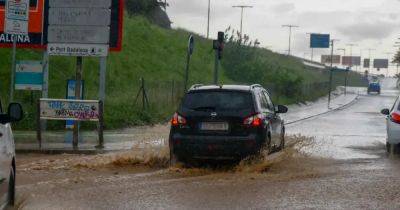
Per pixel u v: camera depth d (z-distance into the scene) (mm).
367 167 15414
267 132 14945
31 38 23062
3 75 31328
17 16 17766
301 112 45812
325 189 12125
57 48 20062
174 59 53906
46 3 23031
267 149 14867
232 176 13688
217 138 14289
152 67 47375
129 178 13414
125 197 11281
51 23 20094
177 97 36250
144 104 30484
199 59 60531
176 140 14484
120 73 41250
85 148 18297
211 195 11523
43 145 18938
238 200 11047
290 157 16141
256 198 11227
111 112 27359
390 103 64562
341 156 17875
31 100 28812
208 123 14422
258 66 64375
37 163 15516
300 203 10773
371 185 12578
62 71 35688
